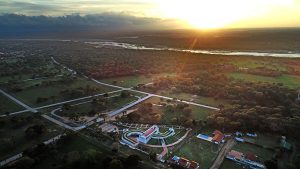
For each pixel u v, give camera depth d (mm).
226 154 145375
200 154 145500
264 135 167375
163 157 142375
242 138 163250
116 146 153375
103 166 132875
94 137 165250
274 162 129875
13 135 169375
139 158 136125
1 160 140625
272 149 149375
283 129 167500
